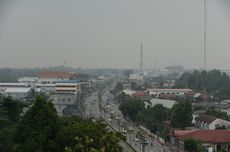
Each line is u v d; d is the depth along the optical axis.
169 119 138.25
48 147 60.41
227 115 144.38
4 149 71.56
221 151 94.12
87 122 77.12
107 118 159.12
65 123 79.38
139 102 163.00
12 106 96.75
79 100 198.75
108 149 59.66
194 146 94.69
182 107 127.56
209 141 100.31
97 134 62.06
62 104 166.38
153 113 143.00
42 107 65.38
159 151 100.75
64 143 61.09
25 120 64.50
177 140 107.50
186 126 126.25
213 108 159.38
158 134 121.44
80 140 59.78
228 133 104.69
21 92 189.12
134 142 112.62
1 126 79.44
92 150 57.00
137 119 144.88
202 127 130.38
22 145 59.56
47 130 62.78
